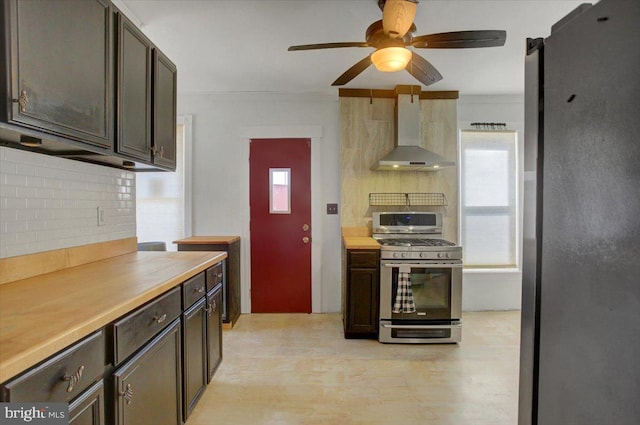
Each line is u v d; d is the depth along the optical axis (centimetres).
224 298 328
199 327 199
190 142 373
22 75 105
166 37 250
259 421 192
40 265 160
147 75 184
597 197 68
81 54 133
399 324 295
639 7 58
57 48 120
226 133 375
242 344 295
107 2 149
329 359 267
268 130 374
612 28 64
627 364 62
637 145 59
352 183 367
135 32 171
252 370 248
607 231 65
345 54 278
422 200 369
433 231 360
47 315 104
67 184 178
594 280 69
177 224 376
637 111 59
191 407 187
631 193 60
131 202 237
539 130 86
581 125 72
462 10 214
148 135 186
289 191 376
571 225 75
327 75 322
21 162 150
